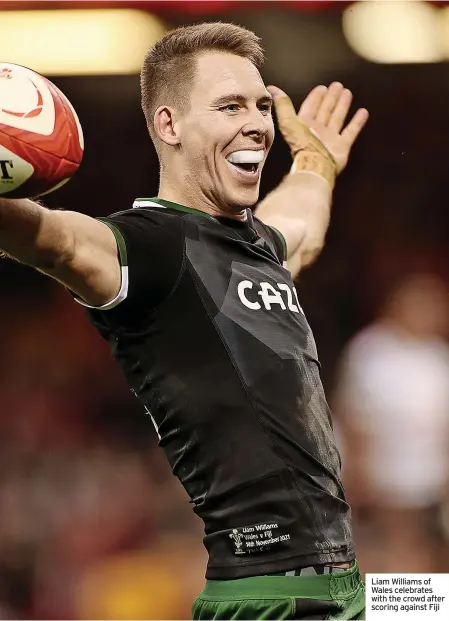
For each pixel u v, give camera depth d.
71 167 9.21
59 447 31.61
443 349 29.12
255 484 10.36
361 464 27.36
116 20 29.48
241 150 11.56
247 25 30.19
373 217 37.28
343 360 29.53
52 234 9.38
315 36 30.88
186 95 11.76
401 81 33.34
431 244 37.06
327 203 16.12
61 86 32.38
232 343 10.66
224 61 11.75
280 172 32.22
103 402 32.94
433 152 36.31
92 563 27.73
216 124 11.54
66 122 9.17
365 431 27.73
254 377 10.63
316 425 10.91
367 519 26.84
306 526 10.41
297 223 15.44
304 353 11.19
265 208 15.68
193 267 10.68
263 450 10.44
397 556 26.28
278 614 10.23
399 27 30.75
